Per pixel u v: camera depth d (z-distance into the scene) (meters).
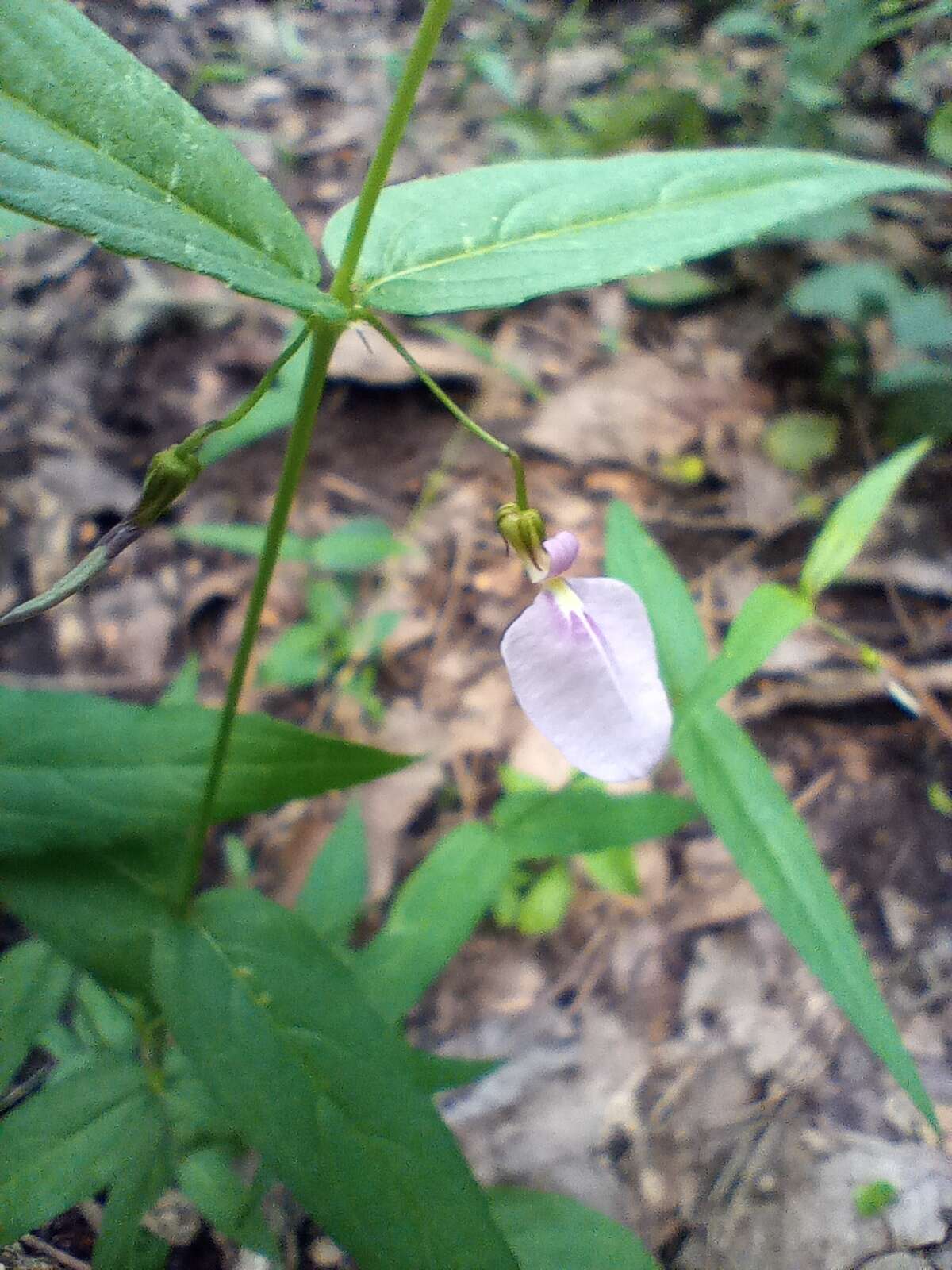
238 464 0.18
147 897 0.08
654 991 0.12
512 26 0.27
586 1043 0.12
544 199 0.07
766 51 0.25
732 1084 0.12
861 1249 0.10
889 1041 0.08
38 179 0.05
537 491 0.18
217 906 0.08
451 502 0.18
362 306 0.07
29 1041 0.08
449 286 0.07
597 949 0.13
